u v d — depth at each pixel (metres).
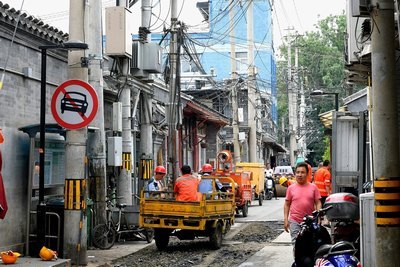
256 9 56.28
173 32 20.73
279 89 62.59
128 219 16.11
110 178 18.53
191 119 33.28
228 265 12.67
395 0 8.63
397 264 8.16
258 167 32.50
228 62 54.91
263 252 14.43
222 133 42.84
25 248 12.98
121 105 17.12
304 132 63.28
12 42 12.20
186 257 13.94
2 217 11.28
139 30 19.38
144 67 19.00
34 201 13.68
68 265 11.93
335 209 8.47
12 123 13.03
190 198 14.98
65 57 15.65
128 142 17.47
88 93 12.14
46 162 14.23
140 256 14.13
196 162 33.97
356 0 9.18
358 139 14.06
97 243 15.11
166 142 26.97
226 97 42.62
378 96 8.46
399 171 8.35
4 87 12.73
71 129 12.26
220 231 15.52
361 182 13.95
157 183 16.98
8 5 12.35
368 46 11.31
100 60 14.97
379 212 8.27
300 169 10.39
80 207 12.61
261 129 49.44
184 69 45.69
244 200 24.78
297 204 10.31
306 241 8.10
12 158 13.00
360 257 8.67
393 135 8.37
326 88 58.25
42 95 12.30
